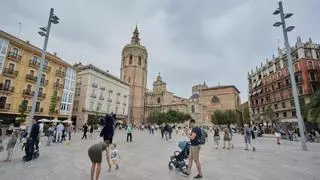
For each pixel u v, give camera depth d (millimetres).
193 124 6406
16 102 32531
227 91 86938
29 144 8406
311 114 24812
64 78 42562
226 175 6367
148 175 6273
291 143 20422
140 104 82562
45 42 13750
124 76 84125
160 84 94188
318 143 21344
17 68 32938
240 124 87000
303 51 43500
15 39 32875
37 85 12984
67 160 8523
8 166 7227
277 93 51062
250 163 8453
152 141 19000
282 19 15711
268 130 42000
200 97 93188
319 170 7148
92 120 46000
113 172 6590
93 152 5227
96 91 51938
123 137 23688
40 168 6973
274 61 53000
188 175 6316
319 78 41938
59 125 16797
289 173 6680
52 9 14430
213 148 14445
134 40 91188
